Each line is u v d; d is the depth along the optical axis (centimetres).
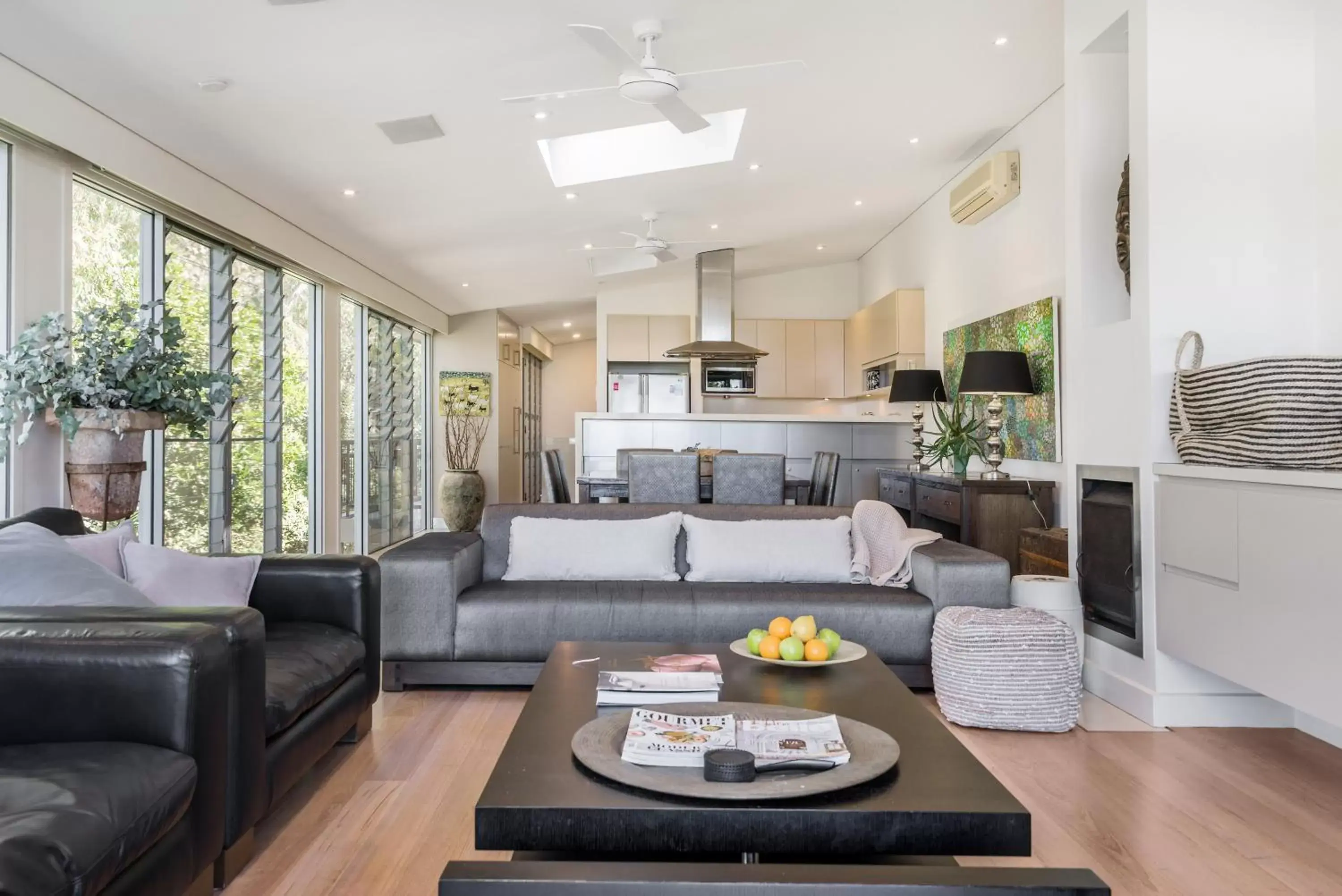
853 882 92
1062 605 362
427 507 1063
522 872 93
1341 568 237
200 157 444
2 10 296
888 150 611
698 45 410
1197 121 323
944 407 704
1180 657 310
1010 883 92
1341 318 311
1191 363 325
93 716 172
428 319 974
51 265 362
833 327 995
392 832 228
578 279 947
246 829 203
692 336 1048
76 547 251
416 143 479
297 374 646
